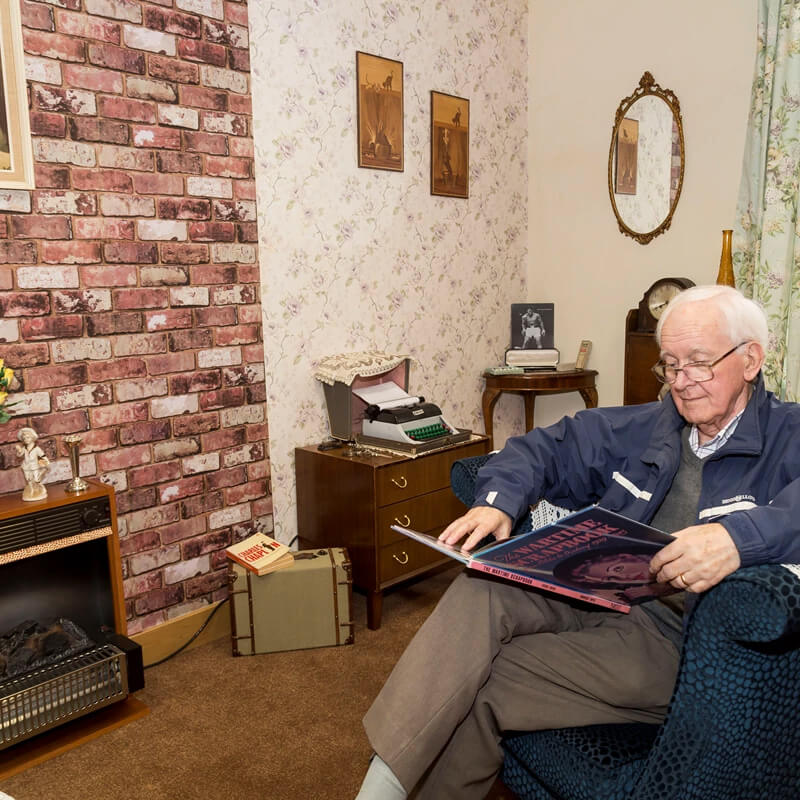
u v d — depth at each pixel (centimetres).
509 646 147
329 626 270
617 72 379
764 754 118
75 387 238
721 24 340
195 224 266
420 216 358
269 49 284
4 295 220
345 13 312
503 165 404
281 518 309
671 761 117
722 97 344
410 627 288
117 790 193
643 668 142
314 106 303
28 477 213
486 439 321
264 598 264
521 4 404
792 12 301
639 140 374
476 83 380
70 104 228
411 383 365
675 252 369
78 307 237
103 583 239
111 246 243
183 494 272
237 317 283
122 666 219
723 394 149
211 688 244
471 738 141
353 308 330
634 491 168
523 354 398
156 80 249
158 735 218
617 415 182
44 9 220
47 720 204
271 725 222
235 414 286
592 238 400
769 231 315
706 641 114
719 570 114
